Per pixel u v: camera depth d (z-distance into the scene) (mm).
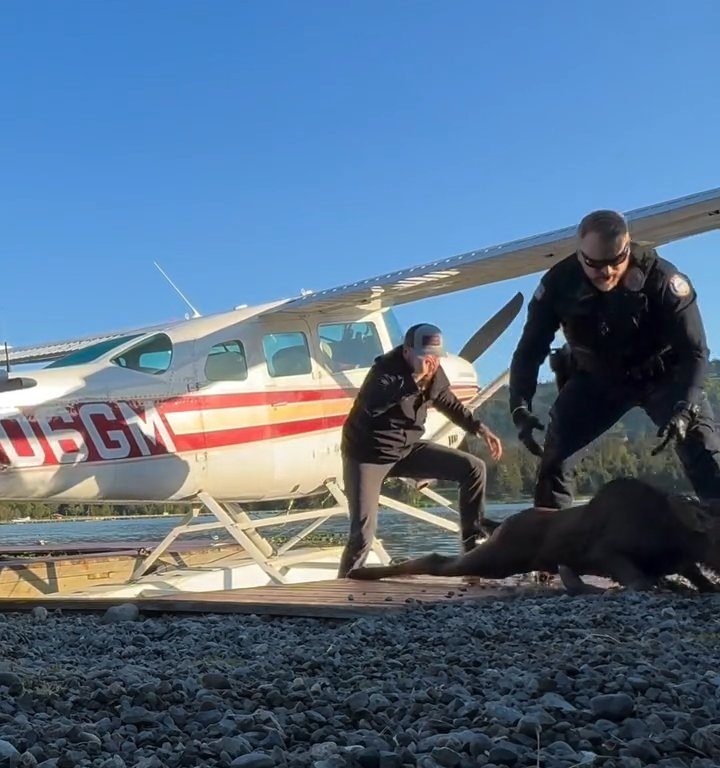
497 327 10359
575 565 5180
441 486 9852
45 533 16422
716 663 2896
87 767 1933
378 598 5055
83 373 8211
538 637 3539
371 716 2332
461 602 4809
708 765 1851
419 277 8898
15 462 7703
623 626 3674
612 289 5164
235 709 2469
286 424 9156
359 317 9898
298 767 1934
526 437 5457
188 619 4672
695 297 5176
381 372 7270
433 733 2154
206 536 13914
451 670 2916
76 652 3729
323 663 3115
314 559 9773
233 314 9133
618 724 2188
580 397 5602
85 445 8031
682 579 5113
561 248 8422
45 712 2479
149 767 1926
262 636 4031
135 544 11500
